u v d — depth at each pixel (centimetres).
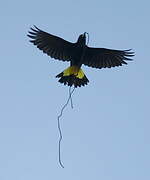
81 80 1878
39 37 1912
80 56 1877
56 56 1902
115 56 1938
